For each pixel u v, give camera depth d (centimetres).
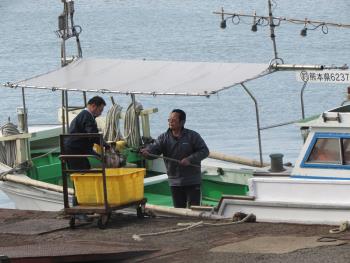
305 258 1453
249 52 8344
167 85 2156
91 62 2519
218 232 1728
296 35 9488
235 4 15025
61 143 1891
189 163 2080
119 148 2675
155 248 1634
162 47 9312
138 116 2800
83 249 1623
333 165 1792
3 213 2067
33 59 8719
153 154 2122
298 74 2052
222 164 2681
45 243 1745
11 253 1578
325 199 1752
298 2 14138
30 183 2498
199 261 1509
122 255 1570
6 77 7556
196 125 4941
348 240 1566
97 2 17925
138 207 1939
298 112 5184
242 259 1489
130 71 2358
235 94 5825
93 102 2155
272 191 1814
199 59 8250
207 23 12012
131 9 15862
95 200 1881
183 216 1942
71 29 2683
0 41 10881
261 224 1778
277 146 4238
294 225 1750
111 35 11056
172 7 15788
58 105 5734
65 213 1869
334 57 7531
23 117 2695
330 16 11794
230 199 1872
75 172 1872
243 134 4612
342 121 1780
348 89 2012
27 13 16162
